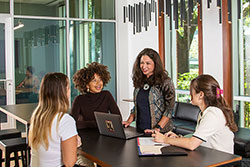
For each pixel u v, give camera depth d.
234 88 5.30
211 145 2.25
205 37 5.63
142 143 2.28
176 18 4.89
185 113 5.45
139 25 6.28
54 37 7.29
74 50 7.52
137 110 2.89
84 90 2.97
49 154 1.95
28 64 6.99
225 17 5.16
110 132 2.59
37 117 1.98
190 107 5.39
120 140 2.48
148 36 7.16
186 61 6.33
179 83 6.58
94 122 2.96
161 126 2.69
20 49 6.89
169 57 6.83
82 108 2.96
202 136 2.13
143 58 2.77
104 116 2.57
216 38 5.39
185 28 6.30
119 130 2.50
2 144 3.40
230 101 5.27
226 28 5.16
